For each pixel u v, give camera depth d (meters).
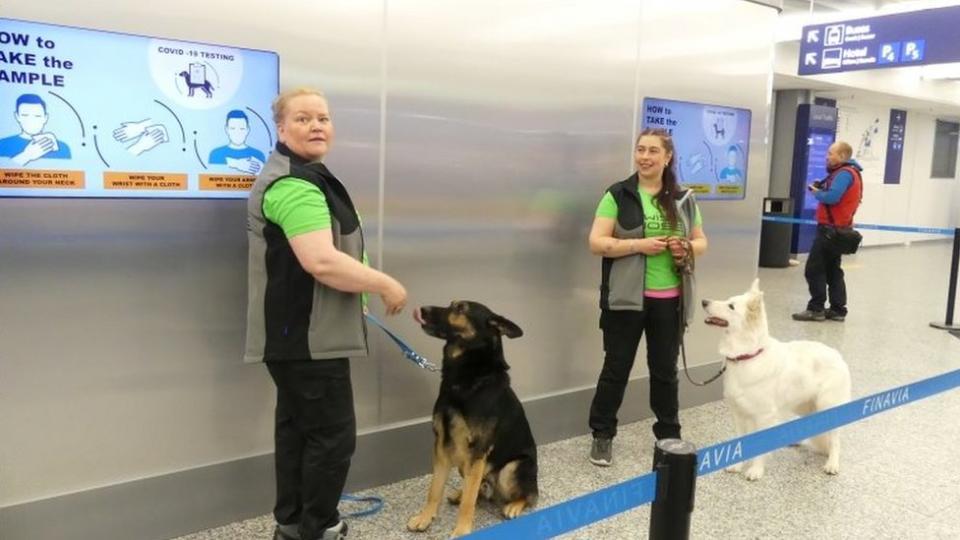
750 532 3.06
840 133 13.64
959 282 10.44
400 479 3.47
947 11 7.23
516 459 3.05
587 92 3.92
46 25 2.34
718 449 2.06
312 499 2.49
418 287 3.42
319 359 2.35
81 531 2.63
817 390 3.67
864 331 7.14
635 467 3.71
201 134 2.71
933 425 4.45
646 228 3.57
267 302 2.36
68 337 2.54
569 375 4.13
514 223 3.74
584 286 4.11
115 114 2.51
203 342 2.84
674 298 3.63
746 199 4.89
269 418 3.05
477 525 3.01
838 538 3.03
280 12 2.84
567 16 3.77
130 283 2.64
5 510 2.47
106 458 2.67
